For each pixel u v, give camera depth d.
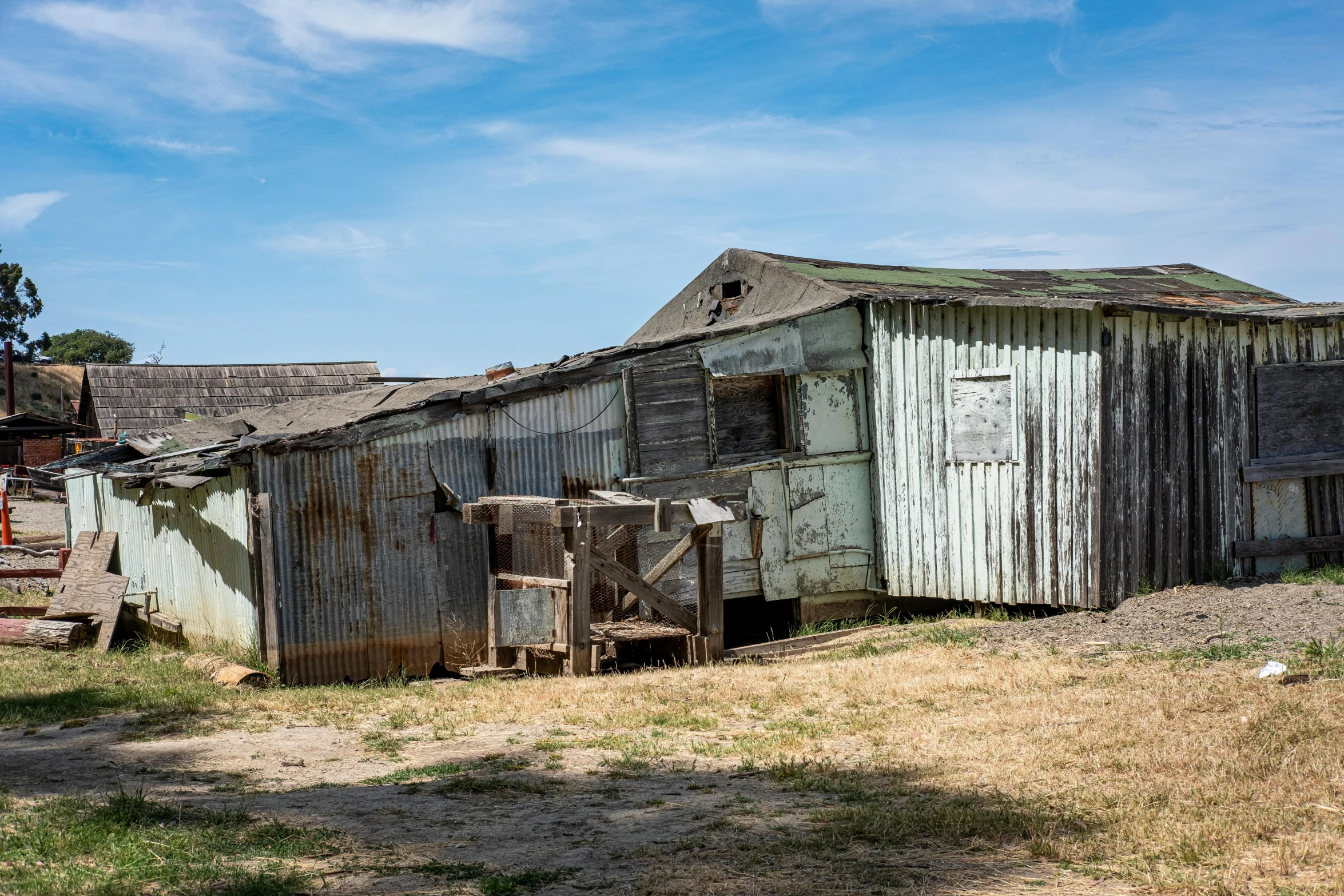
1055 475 13.36
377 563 12.58
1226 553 13.56
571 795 7.02
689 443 14.62
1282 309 13.87
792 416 15.27
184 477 12.66
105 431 43.72
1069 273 19.78
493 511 12.04
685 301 19.84
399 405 13.30
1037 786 6.72
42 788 7.44
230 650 13.05
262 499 11.96
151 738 9.16
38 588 19.59
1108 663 10.17
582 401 13.95
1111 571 12.98
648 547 14.24
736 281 18.44
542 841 6.04
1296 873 5.11
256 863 5.63
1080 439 13.10
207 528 13.60
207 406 45.75
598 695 10.23
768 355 14.96
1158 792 6.38
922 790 6.80
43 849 5.75
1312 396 13.97
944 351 14.52
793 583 15.16
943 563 14.63
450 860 5.71
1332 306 14.30
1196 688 8.68
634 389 14.27
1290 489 13.95
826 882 5.22
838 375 15.57
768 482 15.05
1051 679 9.68
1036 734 7.86
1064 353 13.26
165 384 45.84
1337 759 6.64
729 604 16.30
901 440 15.12
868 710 9.20
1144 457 13.12
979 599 14.22
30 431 44.28
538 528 12.98
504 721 9.50
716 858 5.62
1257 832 5.65
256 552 12.12
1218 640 10.66
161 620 14.71
